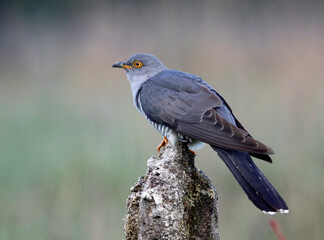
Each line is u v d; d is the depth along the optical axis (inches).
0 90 790.5
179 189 217.8
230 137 273.4
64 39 1011.3
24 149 492.1
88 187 421.1
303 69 716.7
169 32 936.3
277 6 993.5
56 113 626.8
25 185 430.9
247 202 400.5
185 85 314.0
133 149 477.4
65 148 491.5
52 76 857.5
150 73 358.9
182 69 752.3
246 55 797.9
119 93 699.4
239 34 904.9
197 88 311.3
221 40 884.6
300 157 450.9
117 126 554.3
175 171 225.6
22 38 1072.8
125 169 442.6
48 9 1085.8
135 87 362.3
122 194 415.2
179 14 993.5
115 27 973.2
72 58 925.2
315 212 377.1
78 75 804.0
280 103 585.0
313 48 808.9
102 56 861.2
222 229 375.9
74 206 400.5
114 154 465.7
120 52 869.2
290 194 400.8
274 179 425.1
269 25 940.0
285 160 450.9
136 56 363.3
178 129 296.0
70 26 1059.9
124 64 366.6
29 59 983.0
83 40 987.9
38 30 1074.7
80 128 557.3
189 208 226.5
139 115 601.6
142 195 211.5
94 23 1011.3
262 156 273.0
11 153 482.0
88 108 636.1
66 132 541.6
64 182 427.2
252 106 577.3
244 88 645.3
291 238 363.3
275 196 249.6
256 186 254.5
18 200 412.2
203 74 718.5
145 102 320.5
